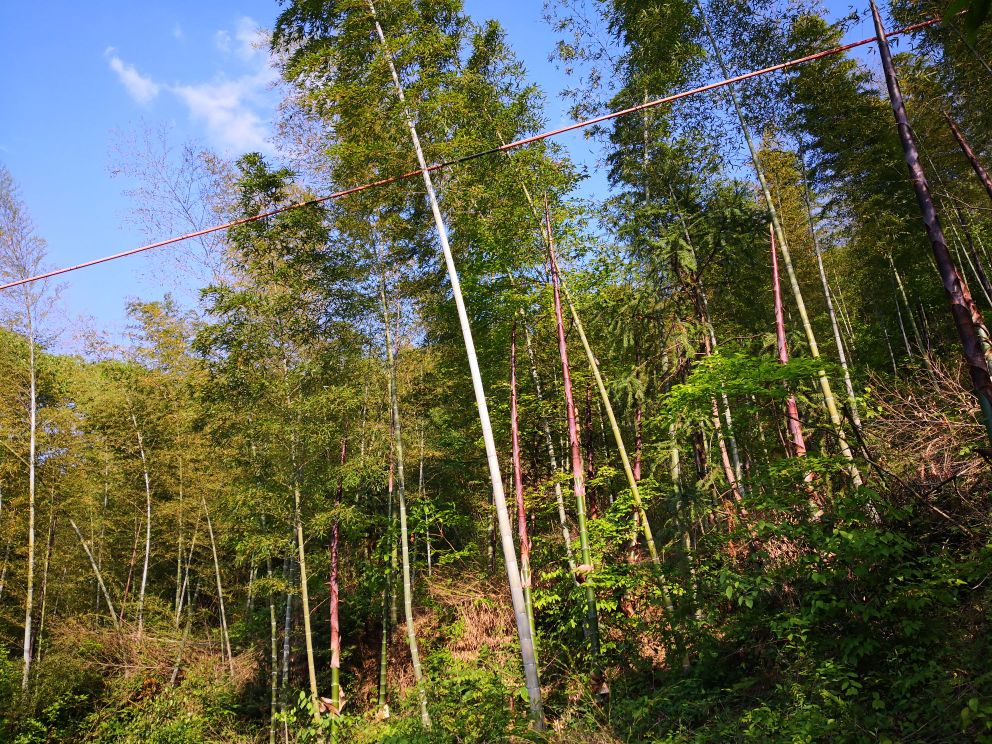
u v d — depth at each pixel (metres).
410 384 12.69
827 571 4.66
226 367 8.90
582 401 10.07
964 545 4.70
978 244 7.44
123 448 14.29
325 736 8.34
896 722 3.71
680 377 7.73
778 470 5.66
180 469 13.66
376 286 10.02
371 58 7.84
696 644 5.92
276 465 8.89
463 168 8.44
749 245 7.68
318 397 8.95
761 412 6.95
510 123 9.27
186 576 14.41
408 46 7.62
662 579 6.66
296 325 9.16
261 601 14.06
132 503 14.60
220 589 13.48
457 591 10.36
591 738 5.13
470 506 13.58
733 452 7.38
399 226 9.41
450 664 8.07
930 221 2.79
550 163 8.62
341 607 11.98
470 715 5.95
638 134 8.74
